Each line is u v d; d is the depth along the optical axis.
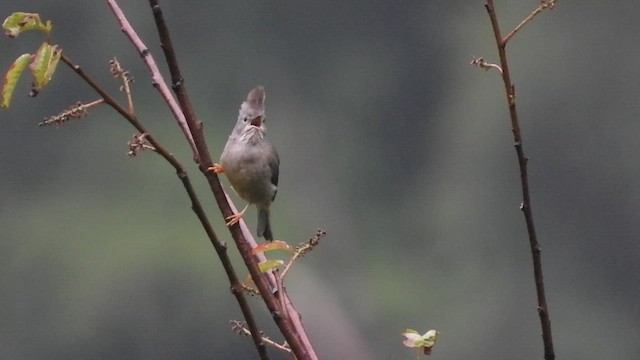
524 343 20.38
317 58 25.48
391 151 24.34
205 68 25.11
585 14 23.56
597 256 21.78
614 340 20.61
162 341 21.19
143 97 23.78
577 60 23.25
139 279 21.16
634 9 23.02
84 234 21.97
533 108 23.12
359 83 25.31
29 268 21.86
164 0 25.11
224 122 24.42
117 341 20.81
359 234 22.44
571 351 20.50
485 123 23.45
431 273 21.42
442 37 25.30
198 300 20.97
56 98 23.80
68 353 21.28
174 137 23.20
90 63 24.25
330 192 23.34
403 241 22.34
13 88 3.33
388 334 19.45
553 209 22.45
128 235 21.89
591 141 22.72
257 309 16.56
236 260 20.84
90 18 24.45
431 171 23.80
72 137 23.56
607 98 22.98
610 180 22.45
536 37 23.53
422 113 24.84
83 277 21.62
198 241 21.28
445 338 20.39
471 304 20.98
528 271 21.44
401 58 25.53
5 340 21.27
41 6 24.53
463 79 24.64
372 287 20.77
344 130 24.64
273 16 25.50
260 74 25.11
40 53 3.30
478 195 22.77
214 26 25.31
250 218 16.25
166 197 22.23
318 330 17.98
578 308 21.16
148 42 24.64
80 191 22.89
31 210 22.84
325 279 20.38
